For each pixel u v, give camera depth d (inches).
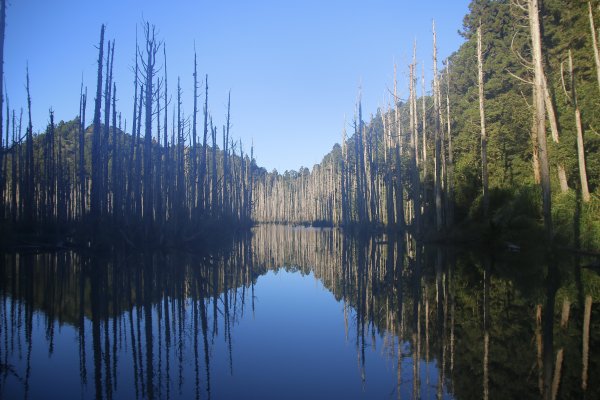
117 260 778.2
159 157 1072.8
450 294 446.3
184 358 272.1
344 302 466.3
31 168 1139.3
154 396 207.6
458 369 236.8
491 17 1255.5
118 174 1186.0
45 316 377.1
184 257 871.7
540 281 481.1
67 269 658.2
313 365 255.8
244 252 1131.3
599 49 787.4
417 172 1075.9
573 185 839.1
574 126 797.2
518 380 215.9
